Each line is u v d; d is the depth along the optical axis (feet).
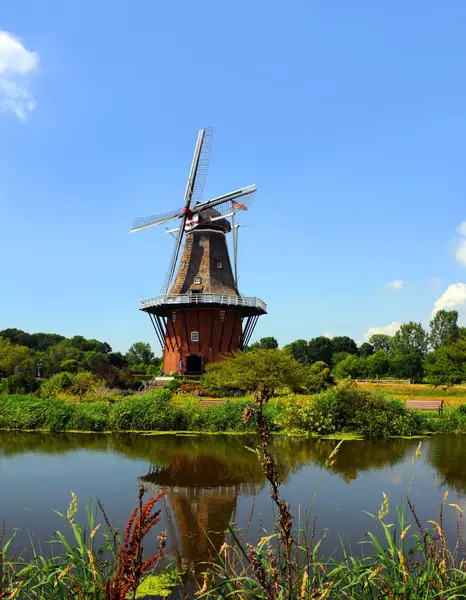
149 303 114.21
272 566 10.37
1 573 19.26
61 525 26.37
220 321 113.29
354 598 13.46
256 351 88.43
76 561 13.99
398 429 56.08
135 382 117.60
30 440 54.54
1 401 67.72
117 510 29.01
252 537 24.08
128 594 18.16
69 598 13.37
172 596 18.19
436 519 26.63
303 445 50.21
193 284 117.50
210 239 120.98
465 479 35.73
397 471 38.27
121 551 9.84
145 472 38.47
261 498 31.09
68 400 82.79
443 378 119.14
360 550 21.99
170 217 123.54
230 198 119.03
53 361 191.42
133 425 60.64
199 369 115.03
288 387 87.81
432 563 13.50
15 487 34.09
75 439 55.06
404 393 126.72
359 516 27.12
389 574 13.82
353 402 58.23
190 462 42.14
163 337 120.06
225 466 40.52
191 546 23.24
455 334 251.60
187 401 65.72
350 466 40.09
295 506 29.17
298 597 10.96
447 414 64.85
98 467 40.42
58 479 36.37
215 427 59.26
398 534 24.21
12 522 26.89
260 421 8.61
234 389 91.66
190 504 29.99
